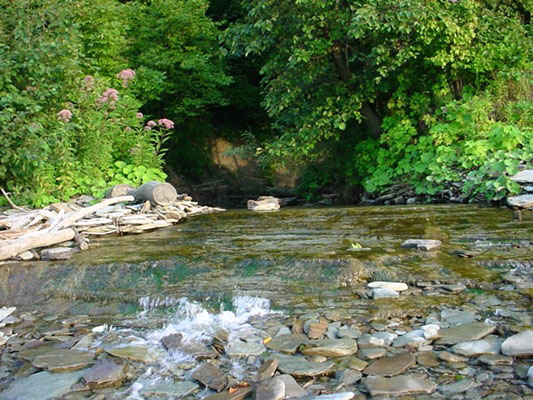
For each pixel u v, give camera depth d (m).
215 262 4.56
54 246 5.48
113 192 7.61
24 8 8.10
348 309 3.56
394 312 3.45
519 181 6.58
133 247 5.40
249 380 2.73
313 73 9.07
